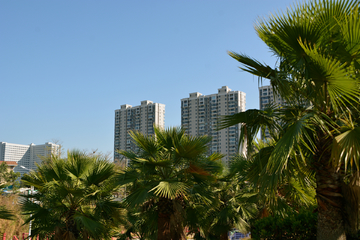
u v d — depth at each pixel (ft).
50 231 33.83
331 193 20.94
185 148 31.09
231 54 23.68
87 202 34.24
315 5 21.81
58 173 34.78
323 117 21.24
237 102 296.71
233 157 42.06
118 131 361.51
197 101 317.42
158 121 341.00
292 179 31.40
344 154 20.01
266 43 25.05
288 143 19.43
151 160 31.76
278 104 24.06
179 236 32.32
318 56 18.71
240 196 45.60
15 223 60.39
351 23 19.29
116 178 33.63
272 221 27.07
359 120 21.90
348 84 18.48
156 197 30.81
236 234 63.67
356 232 21.20
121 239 53.52
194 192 33.50
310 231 24.54
